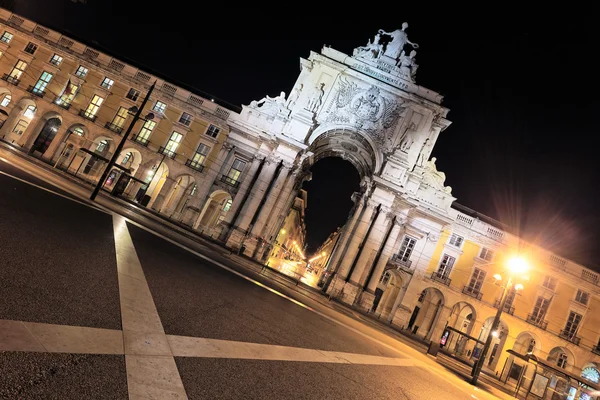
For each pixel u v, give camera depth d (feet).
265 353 12.57
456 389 27.37
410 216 96.89
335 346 20.83
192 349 9.73
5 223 14.75
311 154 98.12
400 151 94.94
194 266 26.17
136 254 19.94
